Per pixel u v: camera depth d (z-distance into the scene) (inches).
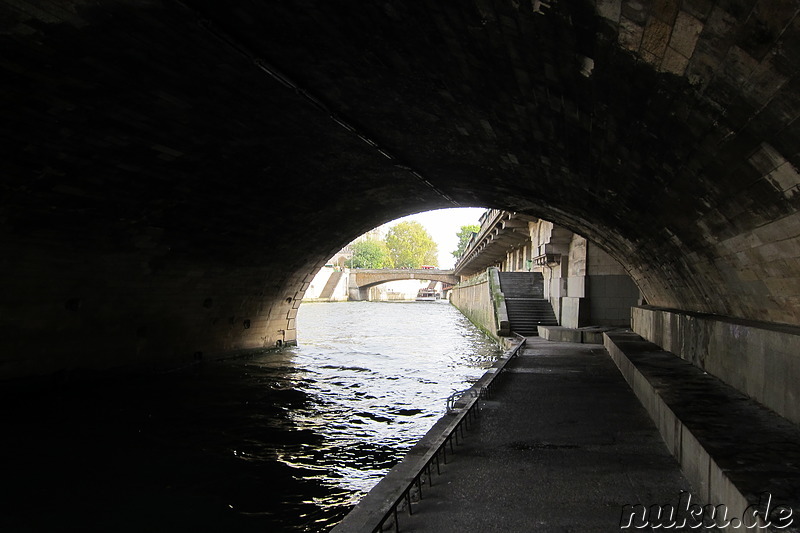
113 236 495.5
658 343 538.3
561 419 339.3
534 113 278.2
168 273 594.9
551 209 592.1
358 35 251.1
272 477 316.5
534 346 754.8
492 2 184.4
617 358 548.4
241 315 788.0
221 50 282.8
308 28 253.6
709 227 281.3
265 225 629.9
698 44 154.7
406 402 516.4
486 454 269.0
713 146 203.2
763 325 285.6
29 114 329.1
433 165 483.2
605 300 856.9
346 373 685.9
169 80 316.2
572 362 596.1
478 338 1176.2
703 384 333.1
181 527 254.2
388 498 206.8
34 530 251.1
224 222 574.6
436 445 246.8
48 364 504.7
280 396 539.8
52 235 450.6
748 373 291.4
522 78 239.3
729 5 133.6
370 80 303.3
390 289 4611.2
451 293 3599.9
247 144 422.6
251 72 308.0
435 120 351.9
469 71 255.0
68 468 328.5
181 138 394.6
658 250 430.3
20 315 470.3
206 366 705.0
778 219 210.5
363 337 1198.9
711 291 371.9
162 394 534.3
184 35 269.1
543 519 190.7
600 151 291.1
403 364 769.6
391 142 421.4
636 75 189.9
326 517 264.7
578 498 209.9
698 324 395.9
